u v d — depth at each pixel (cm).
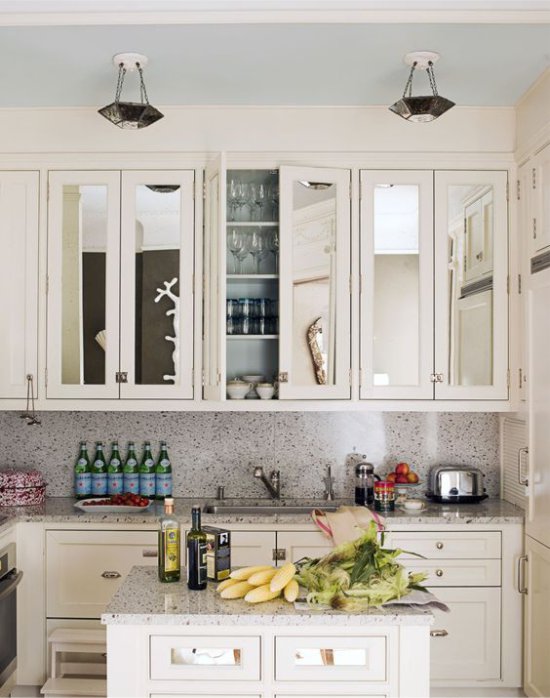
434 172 409
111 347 408
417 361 407
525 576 386
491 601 390
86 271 411
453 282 408
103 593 389
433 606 233
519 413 404
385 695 226
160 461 439
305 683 226
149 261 410
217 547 256
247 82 370
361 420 446
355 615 225
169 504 261
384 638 227
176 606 232
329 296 407
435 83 370
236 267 414
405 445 447
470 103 402
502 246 409
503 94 388
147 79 366
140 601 237
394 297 408
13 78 365
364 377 406
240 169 409
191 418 446
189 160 409
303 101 399
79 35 316
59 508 411
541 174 370
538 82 368
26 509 408
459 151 407
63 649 371
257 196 412
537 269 376
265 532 387
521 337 401
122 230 410
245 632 227
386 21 301
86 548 390
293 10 298
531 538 379
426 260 408
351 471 446
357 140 407
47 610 389
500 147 407
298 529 388
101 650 371
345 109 407
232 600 238
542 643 362
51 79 366
